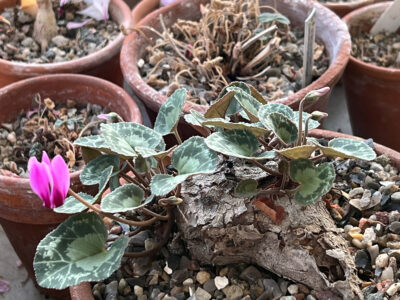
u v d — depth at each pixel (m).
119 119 0.21
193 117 0.20
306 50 0.28
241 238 0.19
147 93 0.28
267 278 0.20
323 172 0.18
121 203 0.18
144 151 0.18
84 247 0.18
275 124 0.18
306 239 0.19
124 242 0.18
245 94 0.19
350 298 0.18
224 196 0.19
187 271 0.20
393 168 0.23
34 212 0.25
